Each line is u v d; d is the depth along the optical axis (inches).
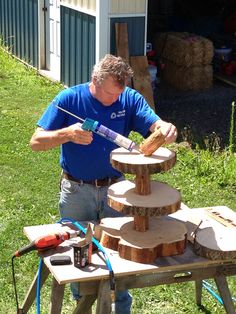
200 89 308.8
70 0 279.0
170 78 318.0
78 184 107.7
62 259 89.5
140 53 266.8
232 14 360.5
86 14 266.4
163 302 129.8
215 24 362.6
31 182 189.3
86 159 105.8
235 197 183.0
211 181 192.4
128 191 92.0
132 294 131.3
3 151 214.4
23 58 341.1
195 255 92.5
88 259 89.2
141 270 88.0
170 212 88.0
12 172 196.9
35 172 197.2
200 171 195.9
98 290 90.5
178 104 284.7
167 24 363.9
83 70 276.2
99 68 98.6
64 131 97.2
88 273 87.2
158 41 325.4
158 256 91.3
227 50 330.0
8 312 125.4
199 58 304.2
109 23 257.8
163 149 93.6
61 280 85.4
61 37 292.7
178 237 92.3
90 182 107.5
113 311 105.0
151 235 92.7
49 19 311.9
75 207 109.0
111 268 87.7
